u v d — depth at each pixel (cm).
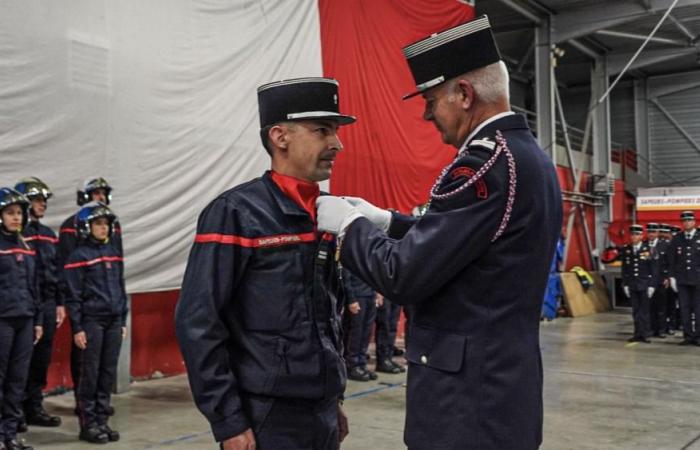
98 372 543
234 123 812
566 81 2195
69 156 654
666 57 1845
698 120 2112
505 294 195
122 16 702
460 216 190
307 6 928
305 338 220
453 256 189
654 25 1677
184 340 209
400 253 192
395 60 1098
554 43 1617
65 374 707
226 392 208
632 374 859
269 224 220
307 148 225
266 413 215
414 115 1134
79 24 664
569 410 661
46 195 601
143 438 543
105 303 544
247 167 829
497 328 194
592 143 1938
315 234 226
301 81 224
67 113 652
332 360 225
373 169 1053
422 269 189
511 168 193
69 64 654
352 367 799
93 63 674
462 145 210
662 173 2153
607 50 1889
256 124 841
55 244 604
